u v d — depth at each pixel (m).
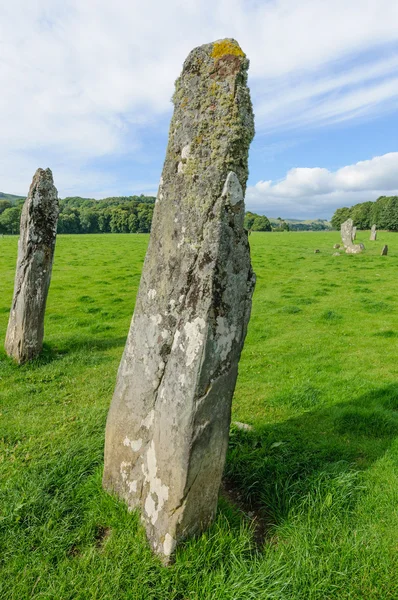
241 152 3.21
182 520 3.30
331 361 9.32
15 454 5.08
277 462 4.65
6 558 3.40
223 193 3.12
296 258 29.64
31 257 8.32
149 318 3.62
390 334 11.33
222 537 3.44
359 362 9.23
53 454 4.95
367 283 19.19
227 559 3.35
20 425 5.97
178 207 3.41
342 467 4.62
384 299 15.74
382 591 3.18
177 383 3.28
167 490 3.36
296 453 4.94
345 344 10.62
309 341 10.92
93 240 46.09
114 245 39.56
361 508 4.05
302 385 7.74
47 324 12.78
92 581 3.17
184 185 3.37
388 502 4.15
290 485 4.24
